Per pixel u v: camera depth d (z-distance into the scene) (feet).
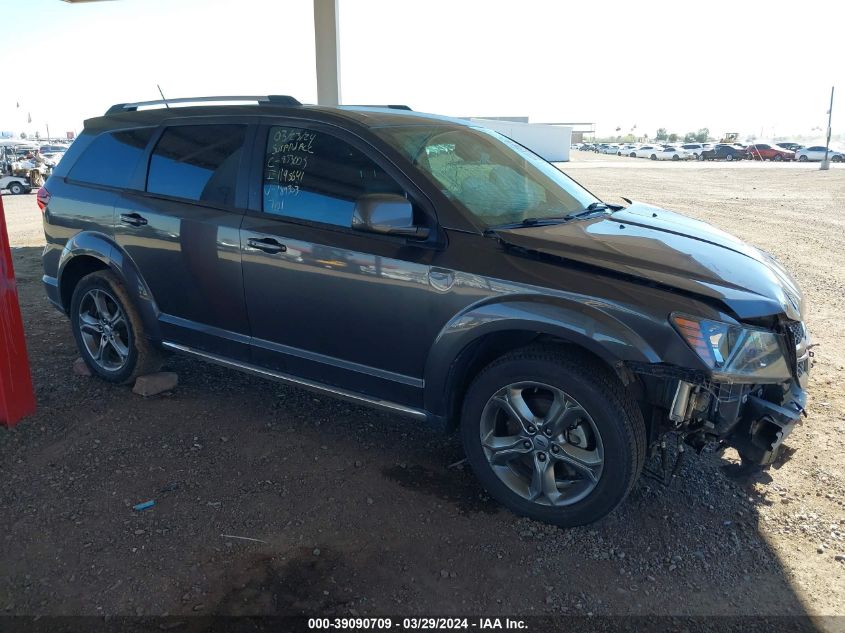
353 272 10.73
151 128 13.84
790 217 45.96
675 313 8.72
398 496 10.71
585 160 171.01
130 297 13.91
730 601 8.56
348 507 10.37
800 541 9.78
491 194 11.18
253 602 8.34
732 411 9.13
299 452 12.07
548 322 9.14
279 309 11.77
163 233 12.96
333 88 34.27
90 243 14.08
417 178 10.49
